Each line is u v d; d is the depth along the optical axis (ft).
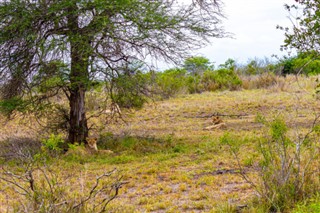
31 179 19.86
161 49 40.16
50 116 42.83
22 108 40.24
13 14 36.70
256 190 23.06
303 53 26.84
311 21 26.12
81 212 20.10
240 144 36.94
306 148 26.02
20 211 19.33
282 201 21.42
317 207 19.04
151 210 23.90
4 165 33.37
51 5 36.09
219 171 30.27
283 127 23.20
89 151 38.24
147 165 33.60
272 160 23.18
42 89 39.24
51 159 32.58
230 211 21.98
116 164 34.60
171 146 40.01
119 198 26.16
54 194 20.66
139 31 37.86
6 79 39.11
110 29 36.99
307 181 22.38
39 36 37.14
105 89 41.68
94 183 28.37
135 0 37.42
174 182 28.86
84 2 35.96
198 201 24.84
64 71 37.35
